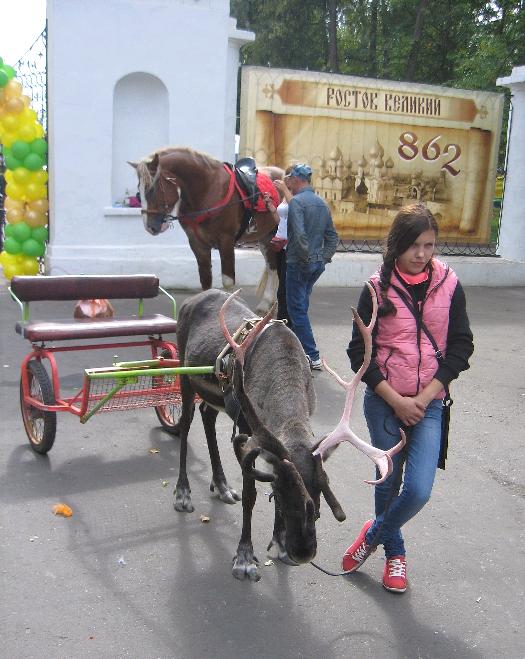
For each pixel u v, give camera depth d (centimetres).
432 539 422
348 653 319
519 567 396
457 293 338
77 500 448
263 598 357
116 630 327
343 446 552
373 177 1337
